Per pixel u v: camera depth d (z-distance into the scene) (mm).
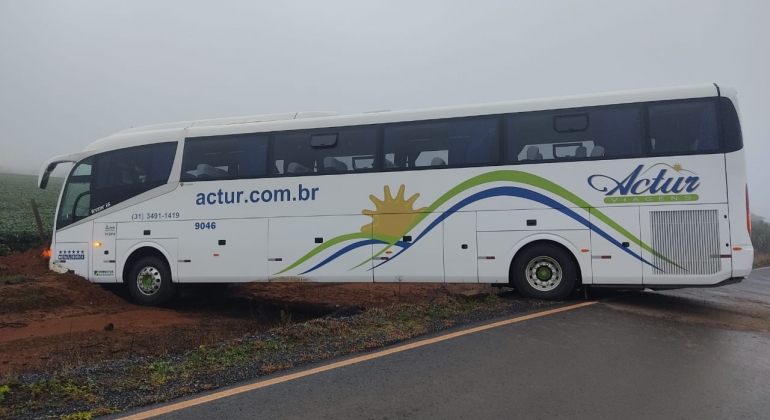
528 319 7707
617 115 8852
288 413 4363
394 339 6711
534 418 4270
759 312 9000
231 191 10523
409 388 4969
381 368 5559
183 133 10953
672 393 4852
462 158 9461
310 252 10055
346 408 4477
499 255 9227
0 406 4473
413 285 13164
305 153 10219
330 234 9977
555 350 6203
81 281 11359
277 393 4828
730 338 6883
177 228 10789
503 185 9242
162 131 11164
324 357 5988
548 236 9008
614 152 8812
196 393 4836
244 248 10375
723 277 8281
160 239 10875
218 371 5449
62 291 10898
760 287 13891
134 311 10648
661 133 8656
